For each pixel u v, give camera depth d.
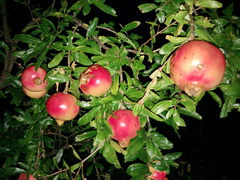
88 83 0.41
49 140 0.61
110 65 0.44
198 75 0.33
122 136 0.43
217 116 1.79
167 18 0.42
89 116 0.43
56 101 0.47
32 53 0.46
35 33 0.60
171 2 0.43
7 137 0.65
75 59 0.44
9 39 0.67
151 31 0.48
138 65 0.44
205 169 1.51
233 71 0.40
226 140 1.72
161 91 0.50
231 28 0.40
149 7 0.45
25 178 0.56
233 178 1.47
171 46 0.39
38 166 0.58
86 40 0.47
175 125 0.45
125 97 0.42
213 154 1.63
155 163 0.43
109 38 0.50
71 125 0.91
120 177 1.18
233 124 1.80
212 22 0.41
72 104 0.48
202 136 1.75
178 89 0.46
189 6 0.39
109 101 0.42
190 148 1.66
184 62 0.34
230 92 0.40
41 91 0.58
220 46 0.39
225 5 0.71
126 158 0.41
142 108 0.41
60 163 1.02
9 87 0.72
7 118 0.69
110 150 0.45
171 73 0.37
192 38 0.38
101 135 0.44
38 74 0.55
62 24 0.52
